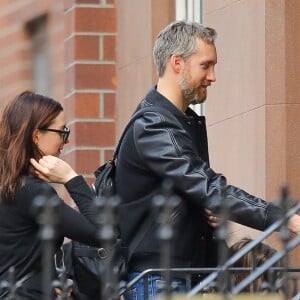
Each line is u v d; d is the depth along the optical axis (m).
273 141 19.92
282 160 19.88
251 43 20.33
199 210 16.84
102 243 16.50
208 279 14.29
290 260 19.12
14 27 31.64
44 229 13.20
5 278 16.34
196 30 17.11
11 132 16.59
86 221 16.48
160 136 16.73
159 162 16.66
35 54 31.06
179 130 16.78
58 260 17.33
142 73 22.84
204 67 17.08
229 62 20.81
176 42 17.06
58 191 23.64
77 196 16.66
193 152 16.75
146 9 22.78
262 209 16.36
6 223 16.39
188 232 16.78
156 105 16.98
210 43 17.12
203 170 16.64
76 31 23.81
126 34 23.47
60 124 16.77
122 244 16.94
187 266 16.80
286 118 19.91
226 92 20.84
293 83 19.95
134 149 16.86
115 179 17.20
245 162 20.38
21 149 16.52
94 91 23.75
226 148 20.81
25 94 16.80
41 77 30.77
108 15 23.88
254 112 20.20
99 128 23.70
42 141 16.70
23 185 16.38
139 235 16.89
